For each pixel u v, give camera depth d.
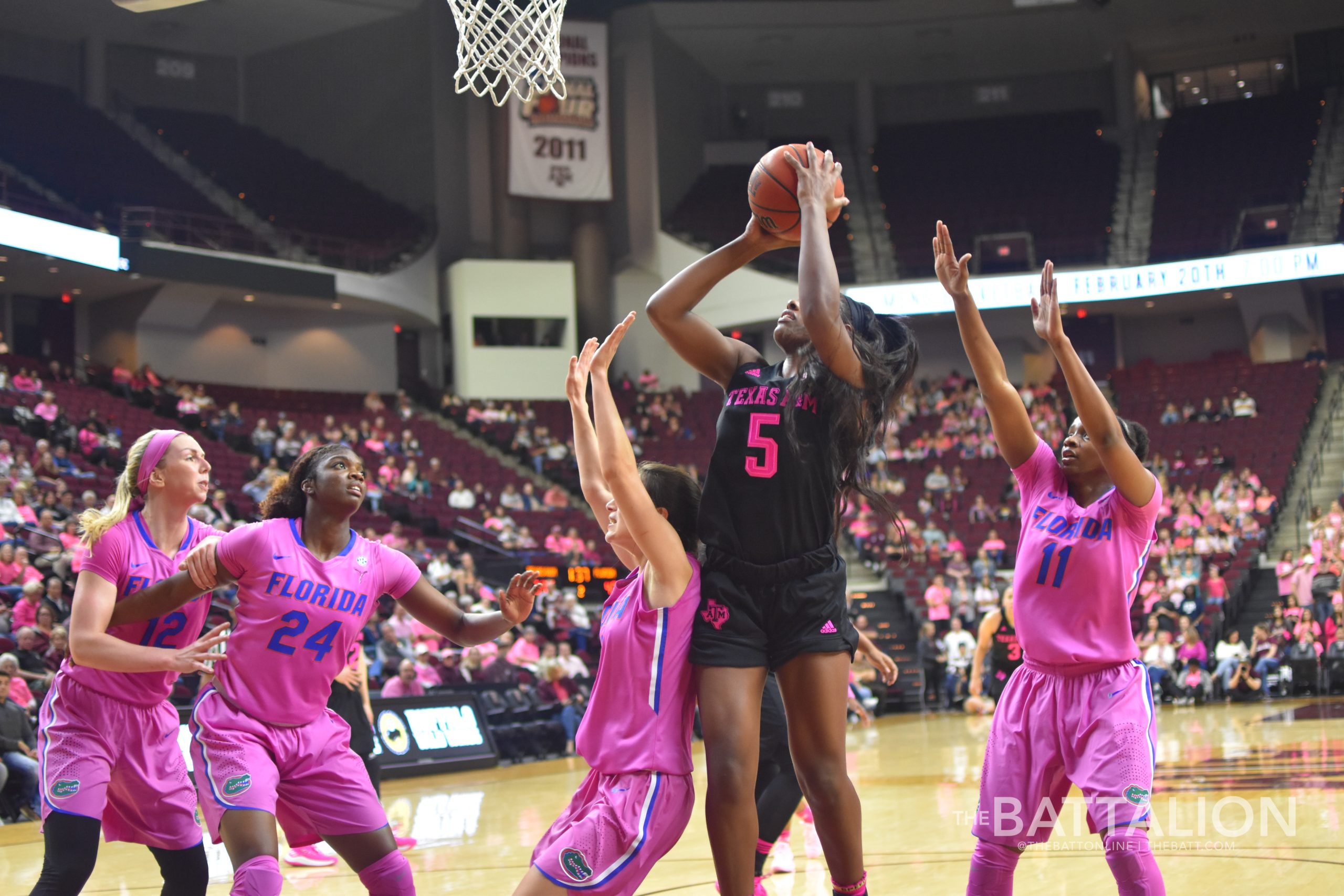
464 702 10.29
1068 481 3.32
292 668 3.09
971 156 26.52
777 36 25.78
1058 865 4.63
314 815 3.07
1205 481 19.77
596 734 2.89
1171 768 7.64
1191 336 24.61
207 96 24.16
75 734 3.23
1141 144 26.00
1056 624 3.09
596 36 23.70
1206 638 15.63
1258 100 25.67
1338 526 16.25
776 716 4.03
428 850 5.66
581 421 3.20
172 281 18.69
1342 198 23.03
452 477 19.22
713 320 23.36
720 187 25.75
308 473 3.21
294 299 20.62
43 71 22.80
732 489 2.93
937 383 23.56
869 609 17.88
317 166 23.67
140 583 3.31
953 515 19.64
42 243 17.05
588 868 2.69
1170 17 25.48
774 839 4.01
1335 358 23.67
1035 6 25.12
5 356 17.22
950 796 6.99
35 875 5.29
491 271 23.08
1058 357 3.08
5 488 12.17
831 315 2.82
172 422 17.98
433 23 23.50
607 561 17.78
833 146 27.14
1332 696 14.62
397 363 23.17
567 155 23.38
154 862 5.61
